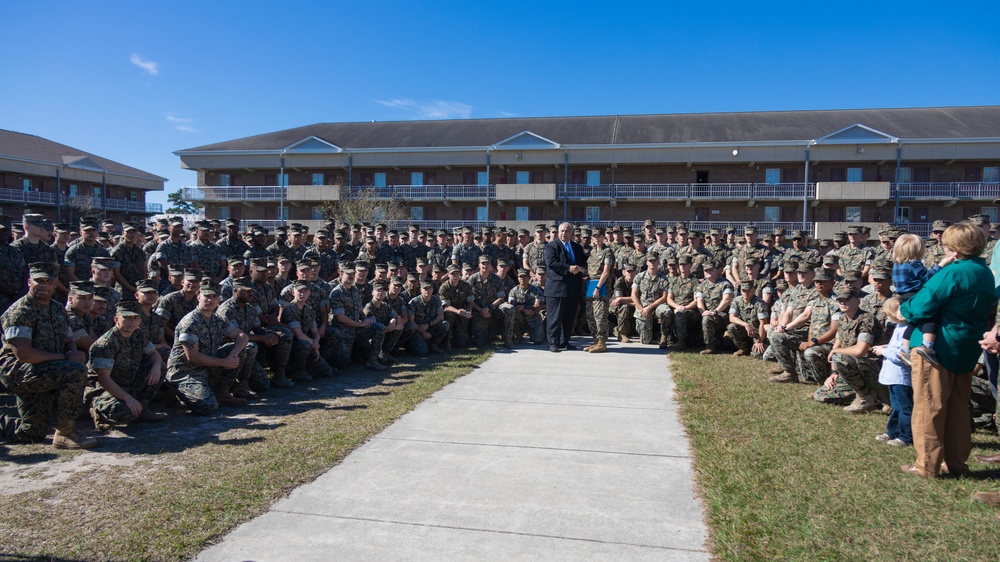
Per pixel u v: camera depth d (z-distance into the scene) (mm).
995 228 9273
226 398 6289
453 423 5602
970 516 3584
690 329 10055
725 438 5094
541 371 8008
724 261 11453
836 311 6609
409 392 6762
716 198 37188
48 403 5008
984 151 34312
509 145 39156
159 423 5602
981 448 4848
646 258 11312
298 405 6250
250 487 4043
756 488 4027
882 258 9664
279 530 3473
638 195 38562
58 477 4227
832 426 5445
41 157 46875
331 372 7758
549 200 39219
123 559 3121
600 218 40000
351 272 8469
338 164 40969
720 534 3404
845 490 3977
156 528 3451
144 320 5988
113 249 9016
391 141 42531
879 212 36781
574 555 3221
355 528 3512
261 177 42875
